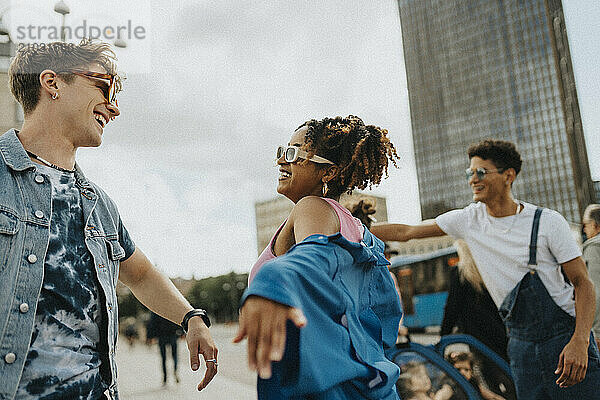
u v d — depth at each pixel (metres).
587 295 2.75
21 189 1.50
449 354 4.50
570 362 2.65
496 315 4.37
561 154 41.81
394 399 1.39
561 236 2.85
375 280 1.51
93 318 1.57
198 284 83.56
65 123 1.64
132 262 1.94
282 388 1.03
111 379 1.59
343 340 1.16
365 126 1.68
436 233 3.24
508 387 4.16
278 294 0.90
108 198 1.86
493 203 3.04
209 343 1.88
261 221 74.25
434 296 6.03
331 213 1.42
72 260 1.54
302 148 1.60
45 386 1.38
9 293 1.38
